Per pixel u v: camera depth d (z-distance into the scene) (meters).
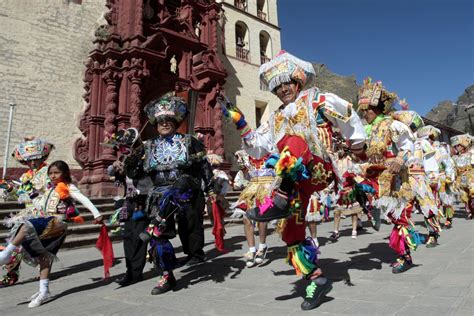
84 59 14.07
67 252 6.93
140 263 3.96
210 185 4.35
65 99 13.33
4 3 12.51
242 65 20.17
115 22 14.57
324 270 3.85
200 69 16.44
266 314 2.46
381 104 3.87
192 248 4.74
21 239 3.27
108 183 12.43
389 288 2.93
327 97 2.67
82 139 13.31
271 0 23.56
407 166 3.73
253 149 3.05
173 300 3.08
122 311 2.83
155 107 3.71
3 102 11.95
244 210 4.69
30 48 12.81
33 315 2.87
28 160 4.48
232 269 4.42
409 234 3.55
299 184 2.59
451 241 5.48
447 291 2.68
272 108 20.95
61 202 3.64
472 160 8.95
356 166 3.83
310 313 2.41
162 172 3.58
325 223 10.12
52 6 13.59
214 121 16.55
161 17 15.84
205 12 17.84
